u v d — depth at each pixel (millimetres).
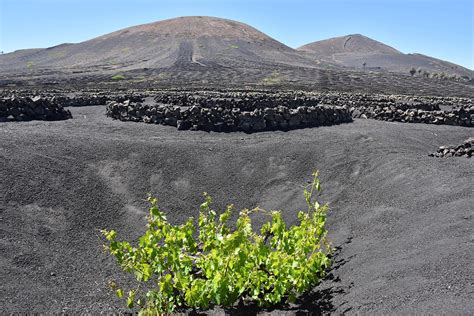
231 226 9859
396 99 29453
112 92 30625
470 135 17969
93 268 7777
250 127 16281
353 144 13391
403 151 12633
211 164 12359
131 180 11289
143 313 5738
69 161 11492
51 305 6402
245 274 5789
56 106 18656
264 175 11867
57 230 8797
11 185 9703
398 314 4684
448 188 8680
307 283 5949
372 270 6004
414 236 6727
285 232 6281
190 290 5887
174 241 6098
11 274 6891
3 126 15289
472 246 5699
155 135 15211
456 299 4609
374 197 9633
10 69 84250
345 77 67500
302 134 15539
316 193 10711
